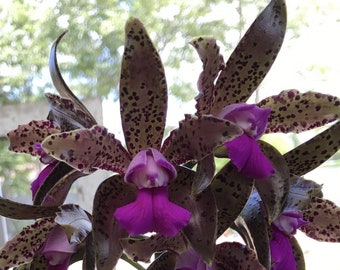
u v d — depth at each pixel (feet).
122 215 0.44
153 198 0.46
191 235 0.48
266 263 0.50
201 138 0.45
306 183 0.52
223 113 0.50
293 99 0.53
